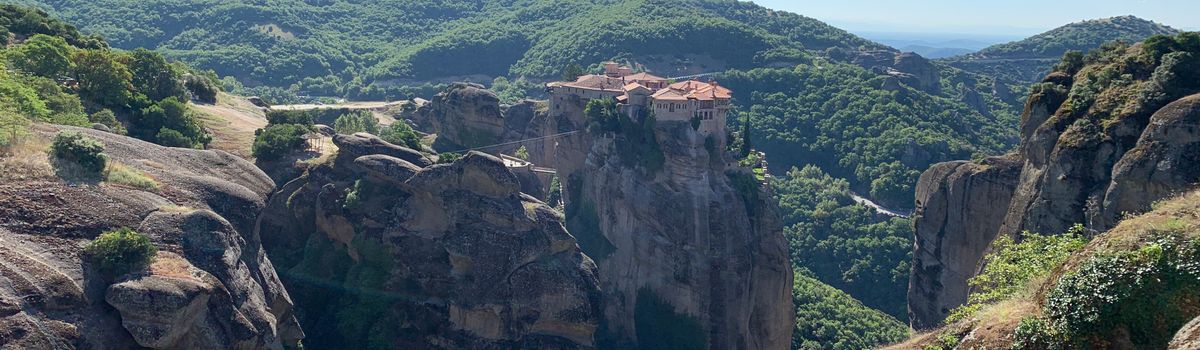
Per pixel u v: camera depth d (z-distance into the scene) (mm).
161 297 46625
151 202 55125
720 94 109188
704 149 104125
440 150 133250
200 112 111500
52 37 104375
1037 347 32062
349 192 77062
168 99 98125
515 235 72438
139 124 95375
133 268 48625
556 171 130750
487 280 70625
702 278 98875
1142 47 70250
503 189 74688
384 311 71562
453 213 73438
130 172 57719
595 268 76625
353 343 70312
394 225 74375
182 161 64625
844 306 120000
